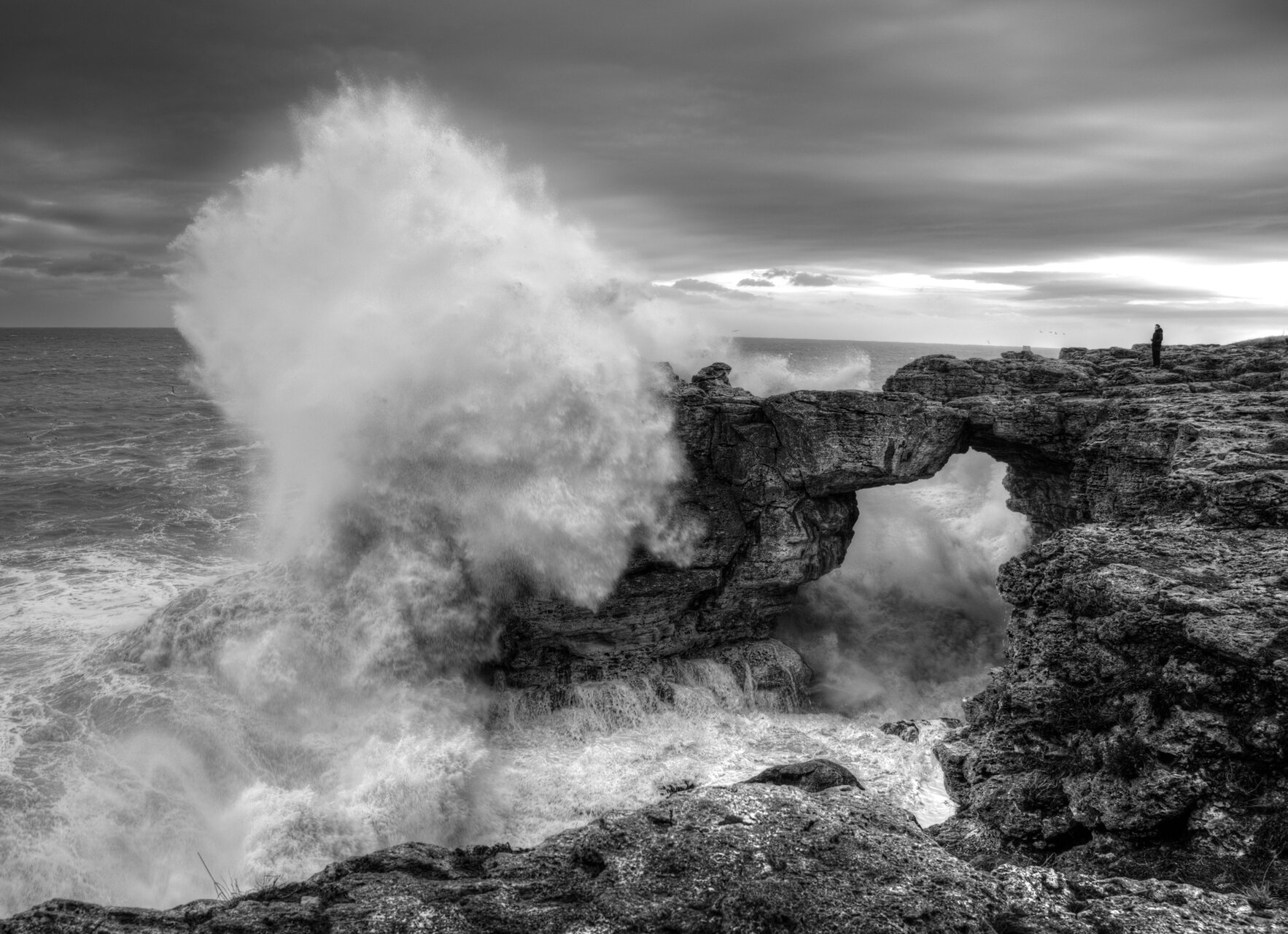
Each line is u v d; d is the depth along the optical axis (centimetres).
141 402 8981
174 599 2623
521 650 2566
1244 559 1191
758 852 737
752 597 2789
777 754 2356
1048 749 1116
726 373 3116
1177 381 3012
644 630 2653
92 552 3656
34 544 3756
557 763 2283
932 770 2247
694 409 2808
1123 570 1159
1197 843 908
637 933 661
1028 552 1305
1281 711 923
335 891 756
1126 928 670
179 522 4169
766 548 2738
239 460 5766
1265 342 3531
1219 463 1556
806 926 649
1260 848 871
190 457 5859
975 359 3347
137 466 5516
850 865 726
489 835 2003
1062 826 1031
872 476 2738
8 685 2314
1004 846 1059
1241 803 907
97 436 6712
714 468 2811
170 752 2073
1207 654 998
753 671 2748
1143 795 948
